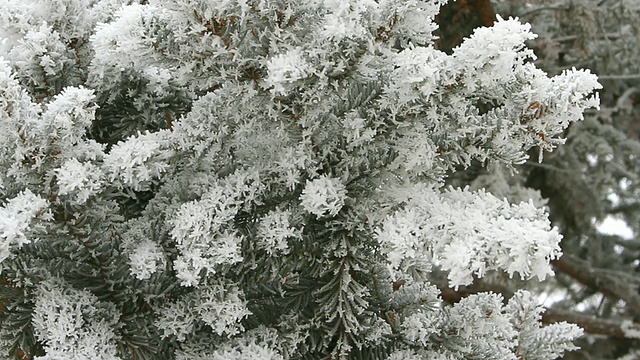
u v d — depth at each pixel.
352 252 1.24
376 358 1.31
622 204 4.23
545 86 1.17
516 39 1.11
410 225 1.15
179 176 1.31
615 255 3.99
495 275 2.74
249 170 1.25
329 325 1.29
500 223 1.12
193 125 1.25
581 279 3.74
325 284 1.28
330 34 1.12
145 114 1.40
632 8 2.82
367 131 1.21
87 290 1.27
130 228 1.31
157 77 1.37
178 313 1.25
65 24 1.34
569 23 2.74
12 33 1.30
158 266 1.23
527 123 1.19
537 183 3.37
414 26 1.15
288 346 1.28
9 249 1.12
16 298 1.24
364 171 1.25
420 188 1.22
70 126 1.15
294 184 1.23
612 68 3.02
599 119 3.40
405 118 1.20
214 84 1.23
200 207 1.20
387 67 1.23
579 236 3.69
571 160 3.19
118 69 1.33
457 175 2.65
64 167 1.16
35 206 1.14
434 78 1.12
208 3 1.12
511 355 1.32
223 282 1.24
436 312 1.32
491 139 1.21
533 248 1.10
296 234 1.23
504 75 1.14
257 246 1.24
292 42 1.19
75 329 1.21
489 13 2.41
